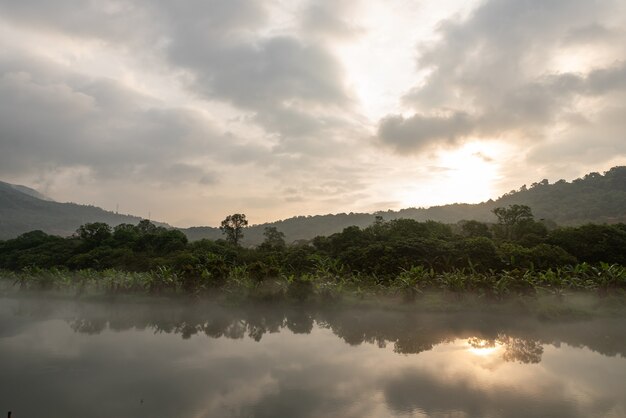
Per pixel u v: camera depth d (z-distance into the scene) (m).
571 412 16.06
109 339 28.41
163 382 19.47
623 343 27.50
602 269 40.72
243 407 16.50
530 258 48.41
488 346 26.77
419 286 42.62
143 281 47.88
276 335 30.36
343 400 17.23
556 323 33.22
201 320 36.31
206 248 68.56
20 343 26.91
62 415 15.79
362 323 34.31
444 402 17.03
